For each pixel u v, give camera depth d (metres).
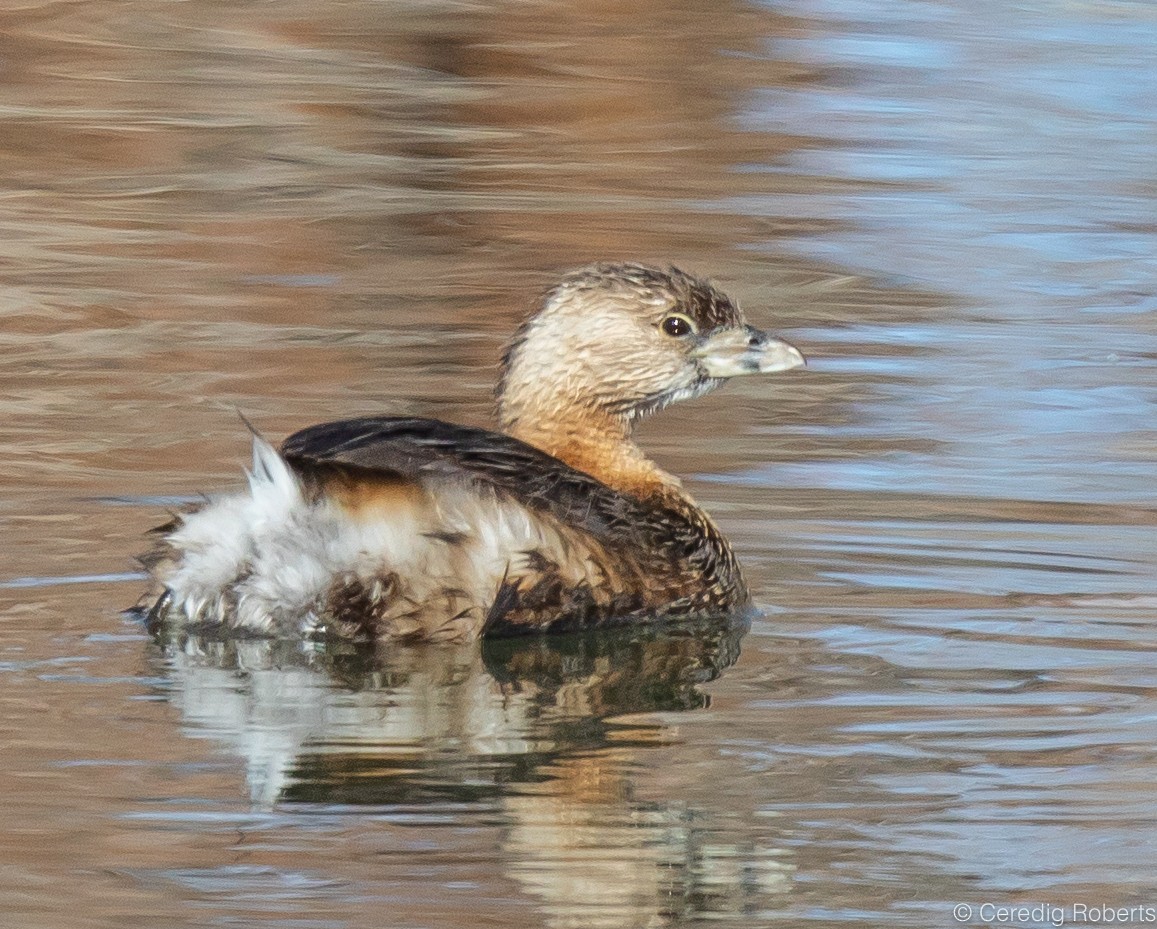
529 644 10.79
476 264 20.08
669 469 14.65
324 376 16.77
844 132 25.52
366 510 10.31
